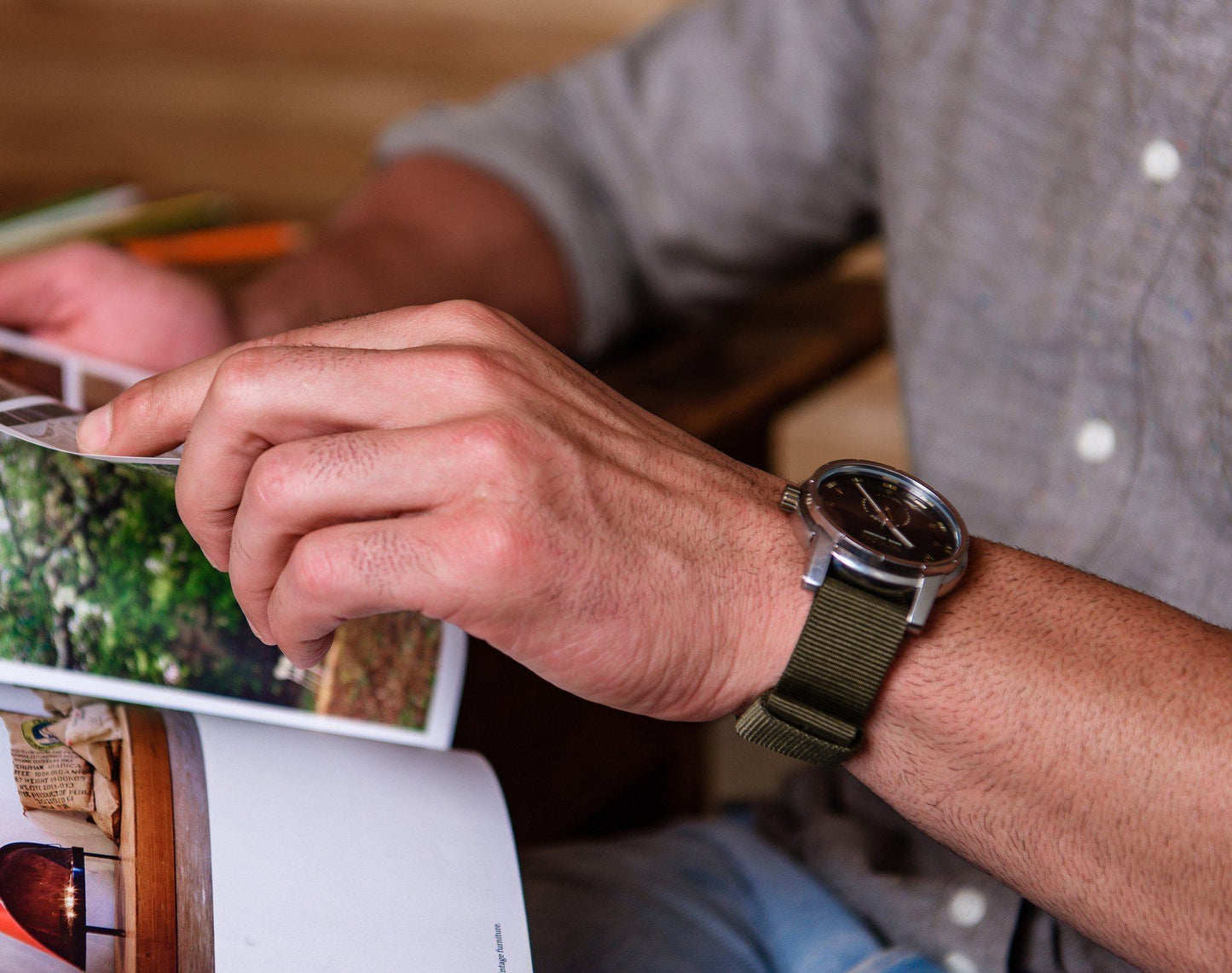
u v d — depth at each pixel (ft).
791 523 1.55
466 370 1.47
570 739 2.26
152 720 1.65
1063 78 1.98
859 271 5.64
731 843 2.00
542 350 1.55
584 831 2.72
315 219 5.78
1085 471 1.93
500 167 2.55
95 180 2.85
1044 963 1.77
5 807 1.52
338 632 1.75
